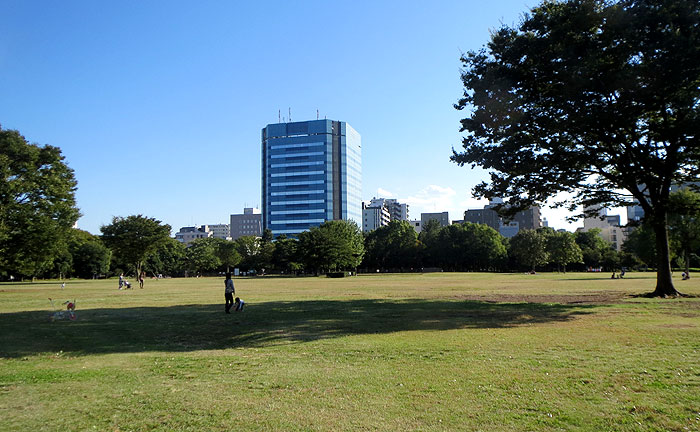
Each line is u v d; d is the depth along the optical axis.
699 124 20.05
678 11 19.20
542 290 36.69
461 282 55.84
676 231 57.59
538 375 8.69
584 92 21.38
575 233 130.00
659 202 24.58
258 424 6.43
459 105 25.56
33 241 44.81
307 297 32.72
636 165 23.94
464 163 25.67
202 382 8.89
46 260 48.34
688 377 8.37
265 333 15.37
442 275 92.38
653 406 6.81
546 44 21.88
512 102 22.62
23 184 42.75
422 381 8.45
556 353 10.73
